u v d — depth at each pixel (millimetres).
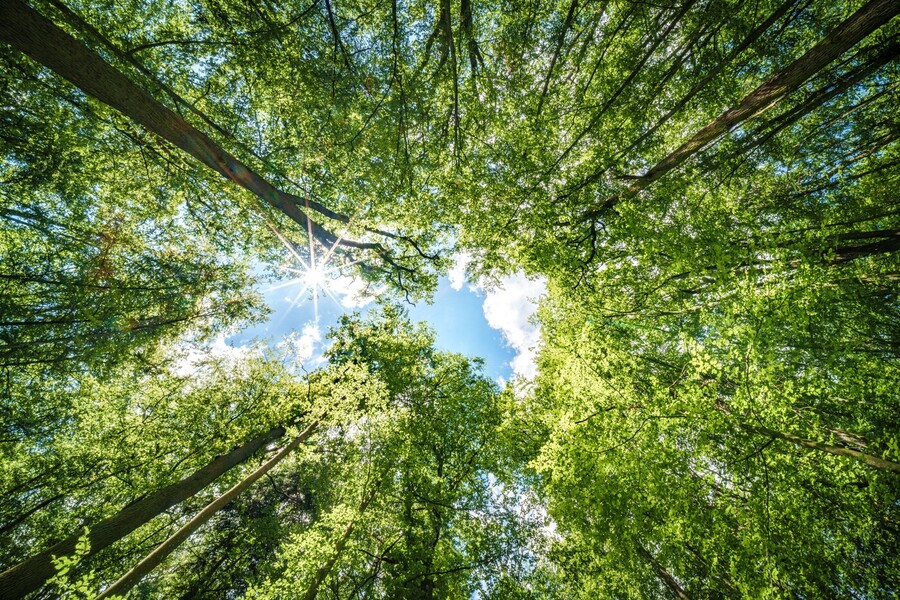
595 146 9852
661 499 7371
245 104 12344
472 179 10930
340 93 10070
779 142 10688
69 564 5645
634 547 9000
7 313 9641
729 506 6840
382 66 10109
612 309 10039
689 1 7441
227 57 10695
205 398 15359
